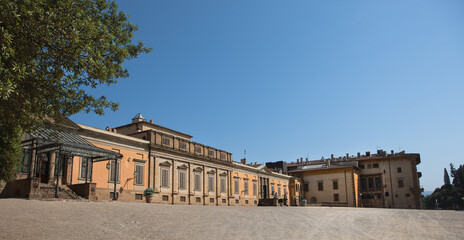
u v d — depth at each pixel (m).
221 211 23.47
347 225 16.97
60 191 26.88
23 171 25.81
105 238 10.76
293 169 89.12
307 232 13.80
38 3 9.95
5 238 9.58
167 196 41.50
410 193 75.44
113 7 14.15
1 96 8.40
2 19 8.92
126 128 46.28
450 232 14.45
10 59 9.40
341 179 76.75
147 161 39.34
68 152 26.47
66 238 10.30
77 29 10.91
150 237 11.37
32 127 12.01
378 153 85.00
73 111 12.57
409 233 14.02
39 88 10.80
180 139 45.22
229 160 56.34
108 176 34.03
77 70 11.20
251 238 11.88
